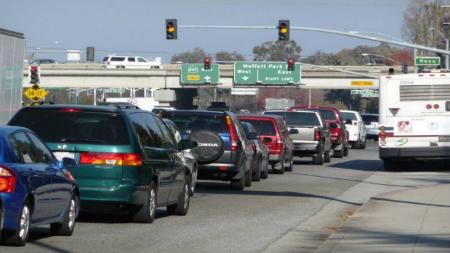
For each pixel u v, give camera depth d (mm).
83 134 25375
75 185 23984
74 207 24219
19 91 52906
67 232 23672
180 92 165250
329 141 67562
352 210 32875
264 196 37875
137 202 25719
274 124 52375
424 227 26375
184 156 31672
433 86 52719
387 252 21219
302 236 25469
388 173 54531
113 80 148000
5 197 19734
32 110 25875
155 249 21922
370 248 21938
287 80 151125
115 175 25188
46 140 25266
